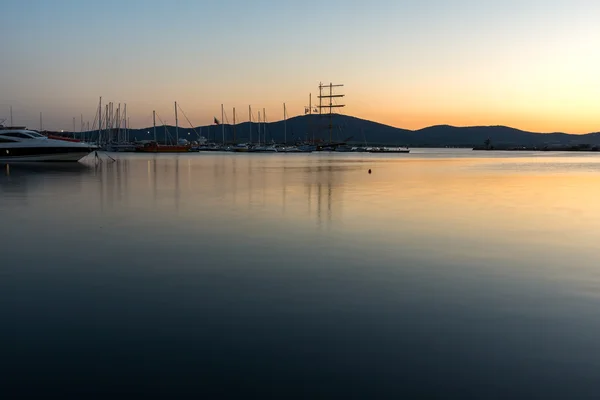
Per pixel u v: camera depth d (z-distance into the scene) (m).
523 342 6.63
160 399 5.24
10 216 17.73
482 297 8.54
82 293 8.65
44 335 6.81
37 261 10.95
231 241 13.23
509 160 96.75
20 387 5.46
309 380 5.62
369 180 37.47
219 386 5.49
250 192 27.03
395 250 12.24
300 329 7.04
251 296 8.51
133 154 123.69
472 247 12.66
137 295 8.55
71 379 5.63
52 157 60.84
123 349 6.38
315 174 45.00
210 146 169.88
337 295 8.59
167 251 12.00
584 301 8.35
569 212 19.52
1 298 8.38
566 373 5.79
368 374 5.75
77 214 18.27
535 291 8.91
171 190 28.06
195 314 7.62
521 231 15.09
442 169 57.41
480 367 5.93
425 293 8.74
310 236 14.00
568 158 113.44
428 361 6.07
